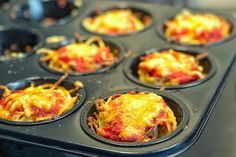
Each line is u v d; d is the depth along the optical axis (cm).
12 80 34
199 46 38
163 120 28
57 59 37
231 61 35
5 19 47
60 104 31
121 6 47
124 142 26
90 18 46
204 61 36
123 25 43
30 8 50
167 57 36
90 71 35
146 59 36
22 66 36
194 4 56
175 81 33
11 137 28
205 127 28
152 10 46
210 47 37
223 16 43
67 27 43
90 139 27
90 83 33
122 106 29
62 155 27
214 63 35
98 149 26
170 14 44
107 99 31
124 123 28
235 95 36
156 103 29
